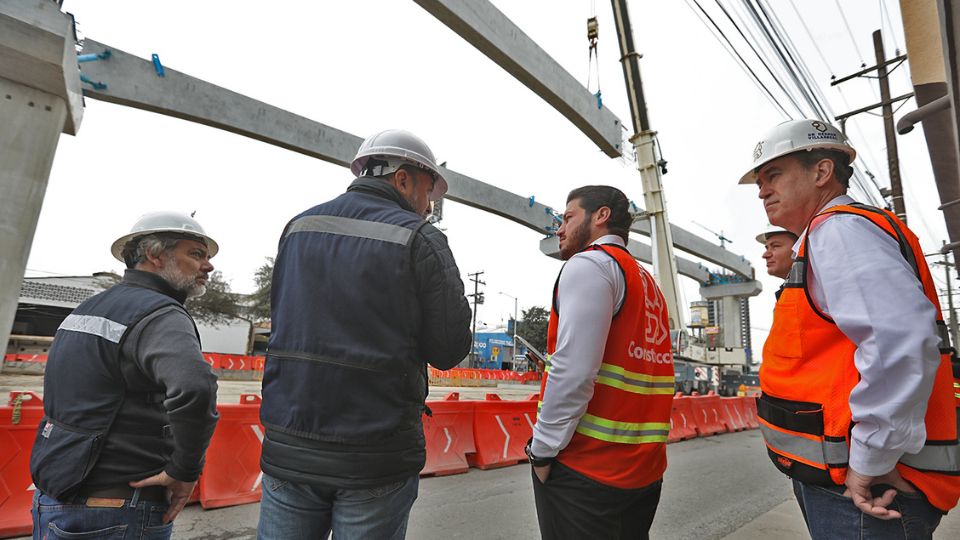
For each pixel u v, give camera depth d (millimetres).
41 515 1548
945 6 1684
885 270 1230
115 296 1723
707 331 54625
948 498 1244
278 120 19375
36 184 11242
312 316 1417
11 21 10180
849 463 1254
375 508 1344
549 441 1599
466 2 14328
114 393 1579
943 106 2617
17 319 34625
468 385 31469
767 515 4652
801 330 1443
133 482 1555
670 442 9391
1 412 3625
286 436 1371
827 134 1627
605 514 1594
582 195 2021
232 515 4145
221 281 33562
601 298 1581
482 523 4242
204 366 1593
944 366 1329
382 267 1421
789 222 1680
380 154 1702
